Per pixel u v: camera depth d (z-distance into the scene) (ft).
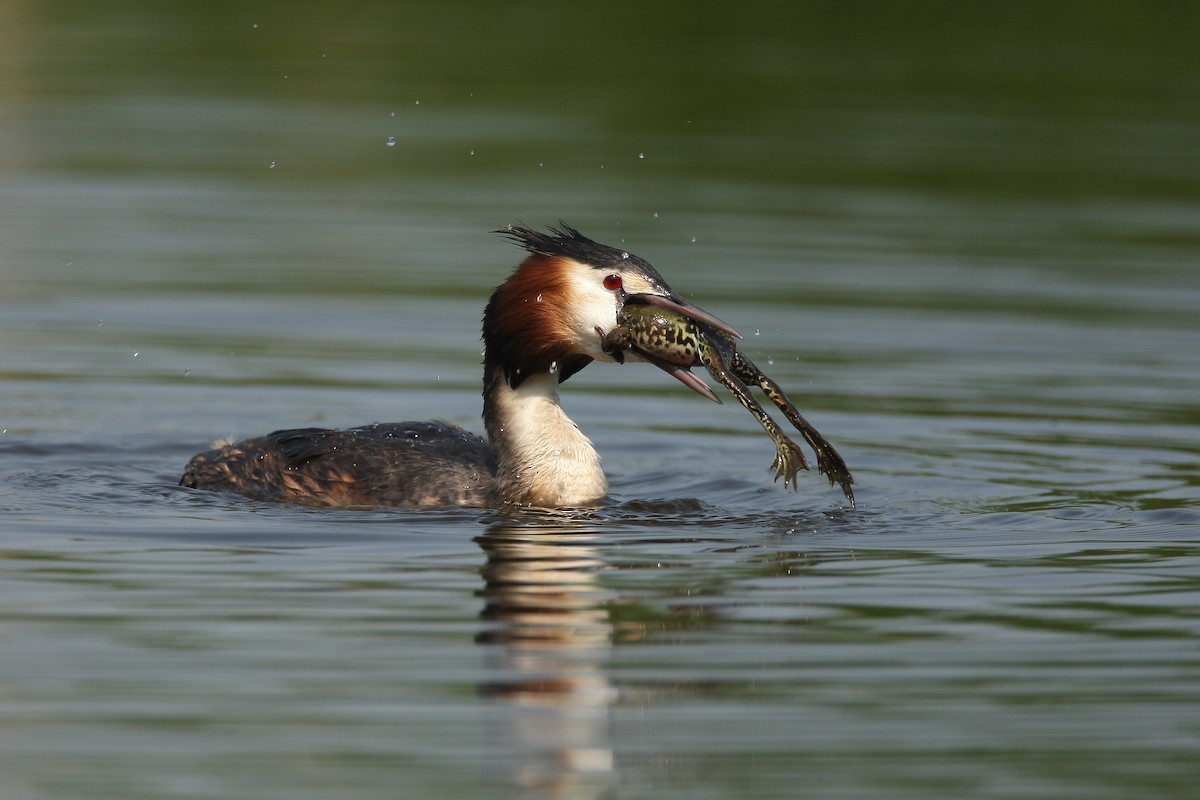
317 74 97.45
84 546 35.73
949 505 41.32
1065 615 31.68
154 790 23.97
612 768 24.88
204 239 70.38
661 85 96.58
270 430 49.01
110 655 28.89
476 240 71.31
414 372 55.47
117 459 45.75
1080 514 40.22
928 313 62.13
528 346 41.45
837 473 39.04
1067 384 54.19
